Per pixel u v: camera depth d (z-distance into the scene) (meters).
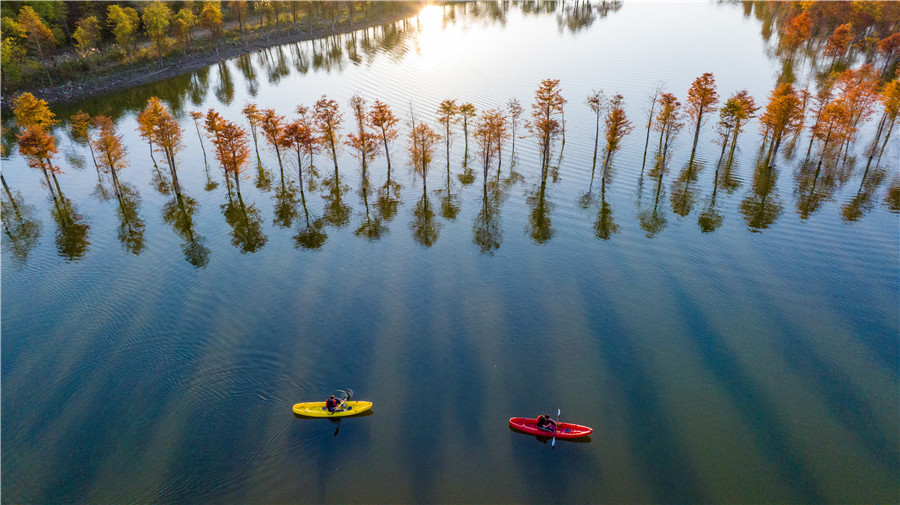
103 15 183.50
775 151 102.69
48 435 45.66
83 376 52.34
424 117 138.00
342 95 158.38
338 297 65.25
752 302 63.88
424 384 51.16
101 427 46.44
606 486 41.06
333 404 47.28
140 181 103.31
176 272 71.38
